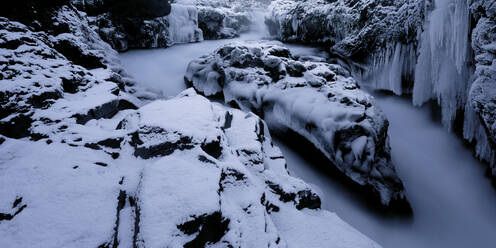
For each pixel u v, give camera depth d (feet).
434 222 21.01
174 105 13.62
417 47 30.86
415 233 19.30
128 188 9.02
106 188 8.63
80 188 8.38
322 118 21.38
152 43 51.75
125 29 47.96
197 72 34.73
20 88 12.28
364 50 37.91
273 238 8.59
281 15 58.18
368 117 20.84
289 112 23.98
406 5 32.63
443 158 26.37
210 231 7.63
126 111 16.60
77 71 17.46
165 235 6.82
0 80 12.44
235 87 29.09
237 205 9.34
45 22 21.99
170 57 49.34
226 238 7.80
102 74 20.58
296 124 23.47
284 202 11.45
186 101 14.23
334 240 9.84
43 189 8.07
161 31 52.65
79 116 12.93
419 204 22.36
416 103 30.86
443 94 26.50
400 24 33.01
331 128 20.71
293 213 10.89
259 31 73.41
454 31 22.21
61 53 20.68
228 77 30.42
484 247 19.21
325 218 11.48
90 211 7.68
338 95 23.12
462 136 26.14
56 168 8.93
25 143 10.21
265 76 28.30
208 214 7.53
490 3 17.33
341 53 41.63
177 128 11.25
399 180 19.71
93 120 13.60
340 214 19.13
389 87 35.27
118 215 8.11
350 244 9.75
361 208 19.57
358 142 19.58
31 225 6.98
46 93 13.17
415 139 29.30
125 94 19.35
